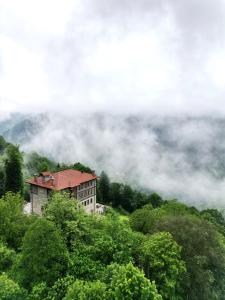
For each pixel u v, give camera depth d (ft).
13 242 136.67
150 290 80.94
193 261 123.34
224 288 136.98
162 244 109.50
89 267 98.22
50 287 93.76
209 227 149.48
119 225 115.44
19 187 315.78
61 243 105.60
